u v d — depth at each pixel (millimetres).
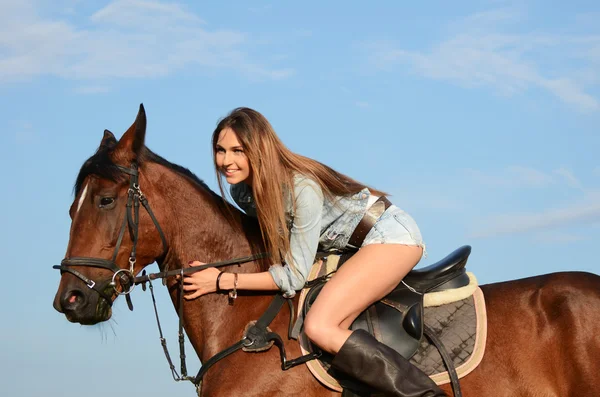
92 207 4191
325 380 4055
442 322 4145
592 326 3986
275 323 4242
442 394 3893
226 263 4418
